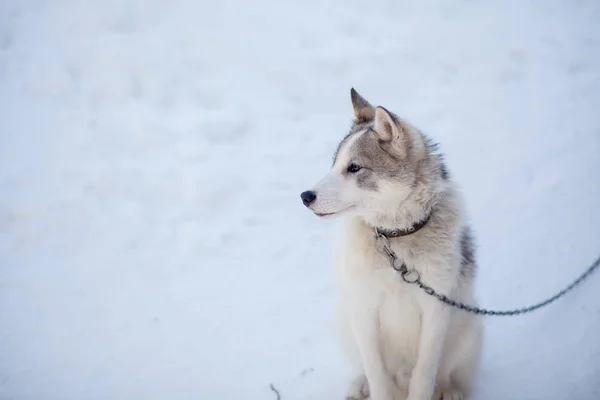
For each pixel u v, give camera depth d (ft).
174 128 20.25
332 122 20.97
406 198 9.08
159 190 17.70
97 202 17.33
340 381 10.99
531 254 14.17
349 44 24.66
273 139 20.01
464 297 9.61
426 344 9.25
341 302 10.18
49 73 22.47
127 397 10.95
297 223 16.39
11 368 11.76
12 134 20.03
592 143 18.71
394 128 9.02
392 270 9.02
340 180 9.38
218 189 17.52
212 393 10.97
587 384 10.26
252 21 25.64
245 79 22.77
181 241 15.84
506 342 11.59
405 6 26.91
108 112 21.16
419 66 23.72
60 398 10.98
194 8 26.17
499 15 26.58
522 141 19.16
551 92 21.93
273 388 10.96
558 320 12.01
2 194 17.40
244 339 12.42
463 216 9.46
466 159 18.42
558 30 25.53
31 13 25.43
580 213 15.49
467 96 21.98
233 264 14.96
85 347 12.38
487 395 10.31
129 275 14.70
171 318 13.19
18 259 15.37
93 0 26.14
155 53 23.72
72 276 14.70
